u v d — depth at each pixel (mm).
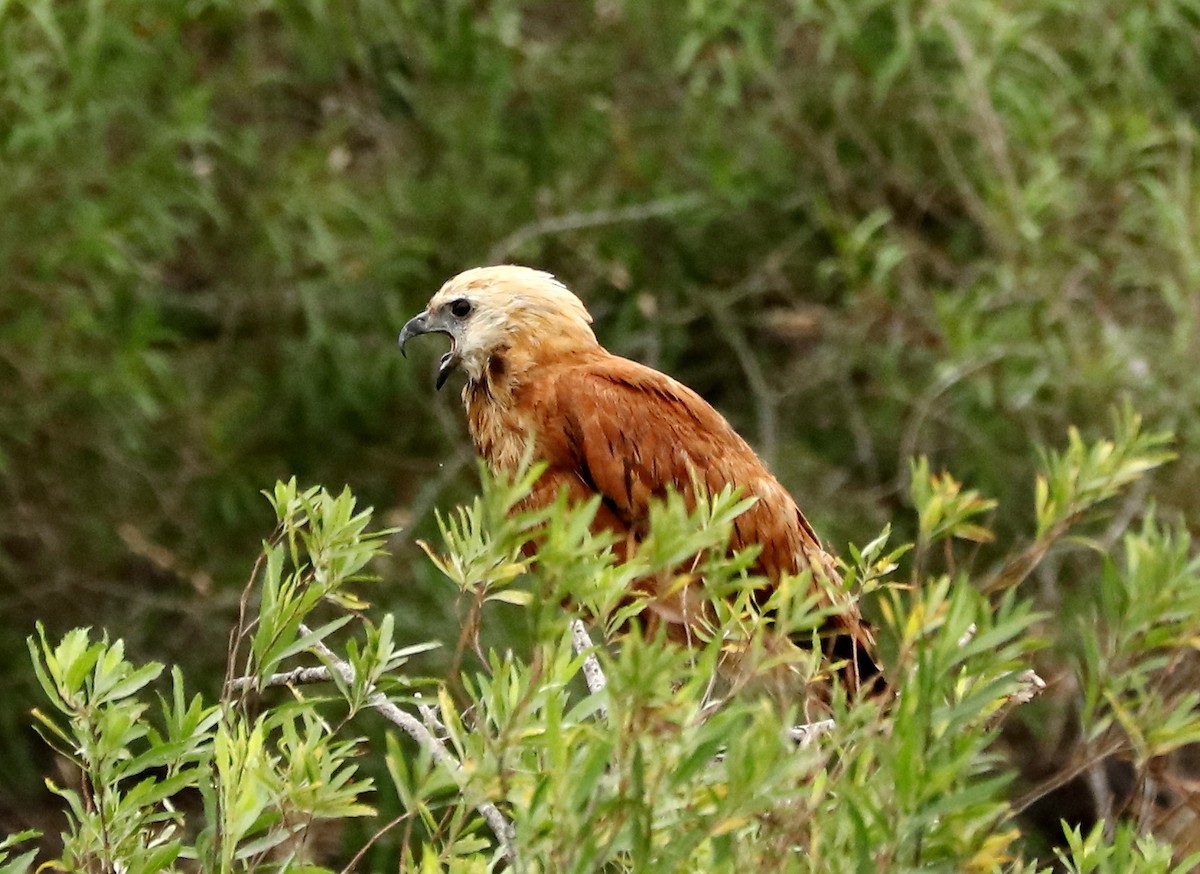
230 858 4910
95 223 13094
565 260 15023
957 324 12664
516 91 14961
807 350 15531
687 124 14609
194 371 14547
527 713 4543
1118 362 12641
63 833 5430
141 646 13703
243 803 4918
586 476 8328
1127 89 13383
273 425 14477
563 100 14820
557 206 14703
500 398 8500
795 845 4605
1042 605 12672
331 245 13469
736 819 4316
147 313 13383
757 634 4812
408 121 15305
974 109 13359
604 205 14688
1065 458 5109
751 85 14938
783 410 15055
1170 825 6852
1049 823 12305
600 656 4719
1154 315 13656
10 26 12734
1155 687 4914
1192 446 12438
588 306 15125
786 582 4910
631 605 5016
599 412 8242
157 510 14359
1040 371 12781
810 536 8672
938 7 12938
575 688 7480
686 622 5098
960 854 4305
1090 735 4832
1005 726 12438
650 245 15078
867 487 14312
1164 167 13719
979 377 12805
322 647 5688
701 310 14828
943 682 4426
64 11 13172
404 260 14203
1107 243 13148
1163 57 14156
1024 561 5004
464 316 8648
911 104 14289
